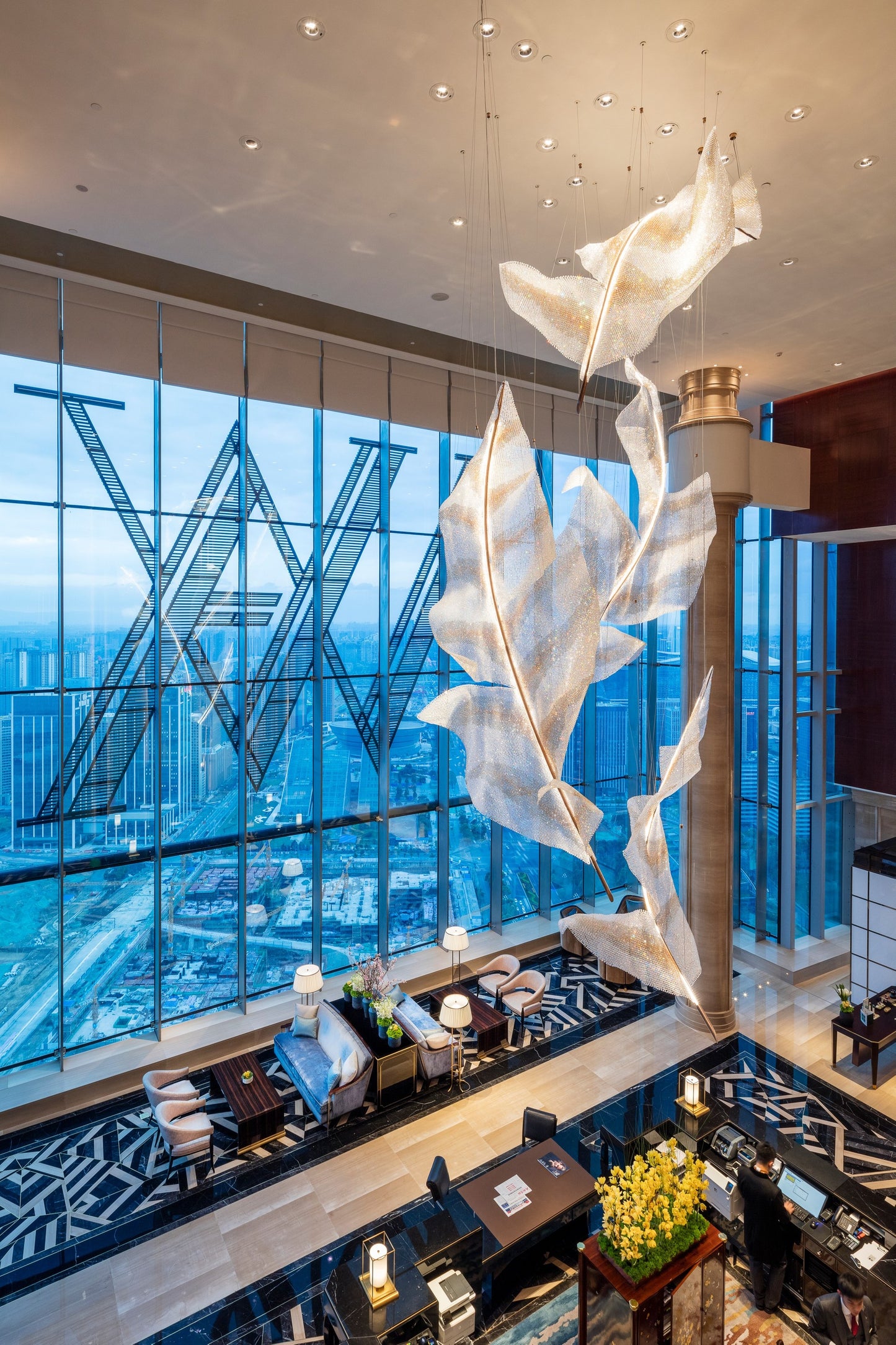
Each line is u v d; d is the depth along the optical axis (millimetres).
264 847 9695
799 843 11883
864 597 11414
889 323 8023
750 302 7453
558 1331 5445
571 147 5250
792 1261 5730
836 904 12359
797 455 10383
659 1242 4684
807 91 4660
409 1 4020
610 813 13016
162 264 7656
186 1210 6512
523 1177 6066
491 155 5355
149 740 8750
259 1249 6094
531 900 12320
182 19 4148
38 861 8109
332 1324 5129
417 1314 4926
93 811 8430
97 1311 5578
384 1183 6812
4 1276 5883
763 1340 5422
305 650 9852
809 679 11859
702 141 5156
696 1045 9039
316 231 6441
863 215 5945
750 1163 6086
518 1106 7898
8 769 7926
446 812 11047
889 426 9742
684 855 9422
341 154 5371
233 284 8102
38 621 8023
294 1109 7891
